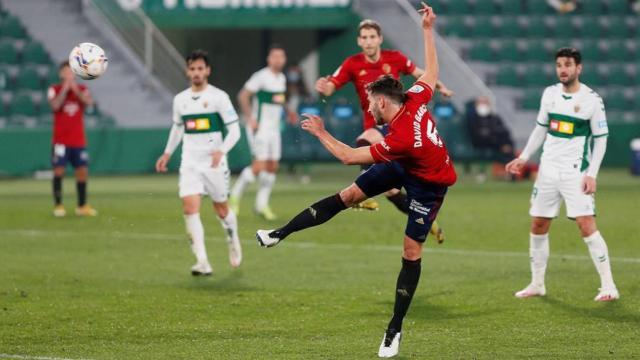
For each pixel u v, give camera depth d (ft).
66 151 201.26
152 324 103.76
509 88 360.89
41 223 190.80
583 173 114.42
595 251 115.24
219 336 98.27
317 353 90.79
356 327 102.32
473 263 143.84
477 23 374.84
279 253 154.92
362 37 136.15
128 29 330.75
